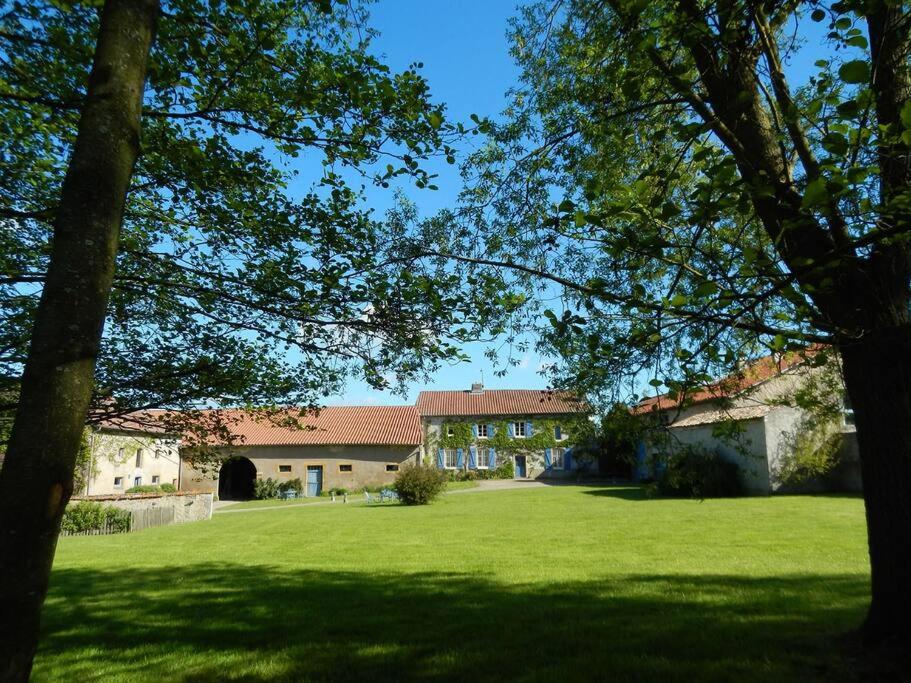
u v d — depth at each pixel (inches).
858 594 285.3
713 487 967.0
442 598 315.6
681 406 166.6
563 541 530.6
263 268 238.5
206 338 260.7
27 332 242.1
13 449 94.3
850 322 175.2
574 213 133.6
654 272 180.5
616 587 326.3
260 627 269.4
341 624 269.1
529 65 256.7
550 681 192.9
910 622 181.5
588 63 235.5
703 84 198.5
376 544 555.2
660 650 215.9
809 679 181.5
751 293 127.3
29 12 185.6
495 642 234.8
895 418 182.2
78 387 99.5
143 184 230.2
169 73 193.0
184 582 384.2
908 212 113.7
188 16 182.4
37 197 225.5
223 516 1032.8
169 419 275.1
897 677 175.9
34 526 92.7
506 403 1920.5
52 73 195.5
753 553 431.5
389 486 1350.9
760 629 233.8
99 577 410.3
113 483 1230.9
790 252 147.4
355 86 190.2
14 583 90.0
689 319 140.7
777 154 184.5
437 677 201.5
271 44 183.0
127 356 258.8
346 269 220.2
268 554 509.7
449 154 209.6
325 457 1670.8
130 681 206.4
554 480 1766.7
